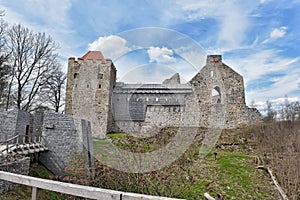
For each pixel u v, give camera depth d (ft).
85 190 6.58
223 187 20.97
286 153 28.17
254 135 39.70
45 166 28.22
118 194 6.00
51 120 29.40
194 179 16.38
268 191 22.29
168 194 13.51
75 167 23.27
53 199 16.28
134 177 13.92
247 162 28.91
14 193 16.44
